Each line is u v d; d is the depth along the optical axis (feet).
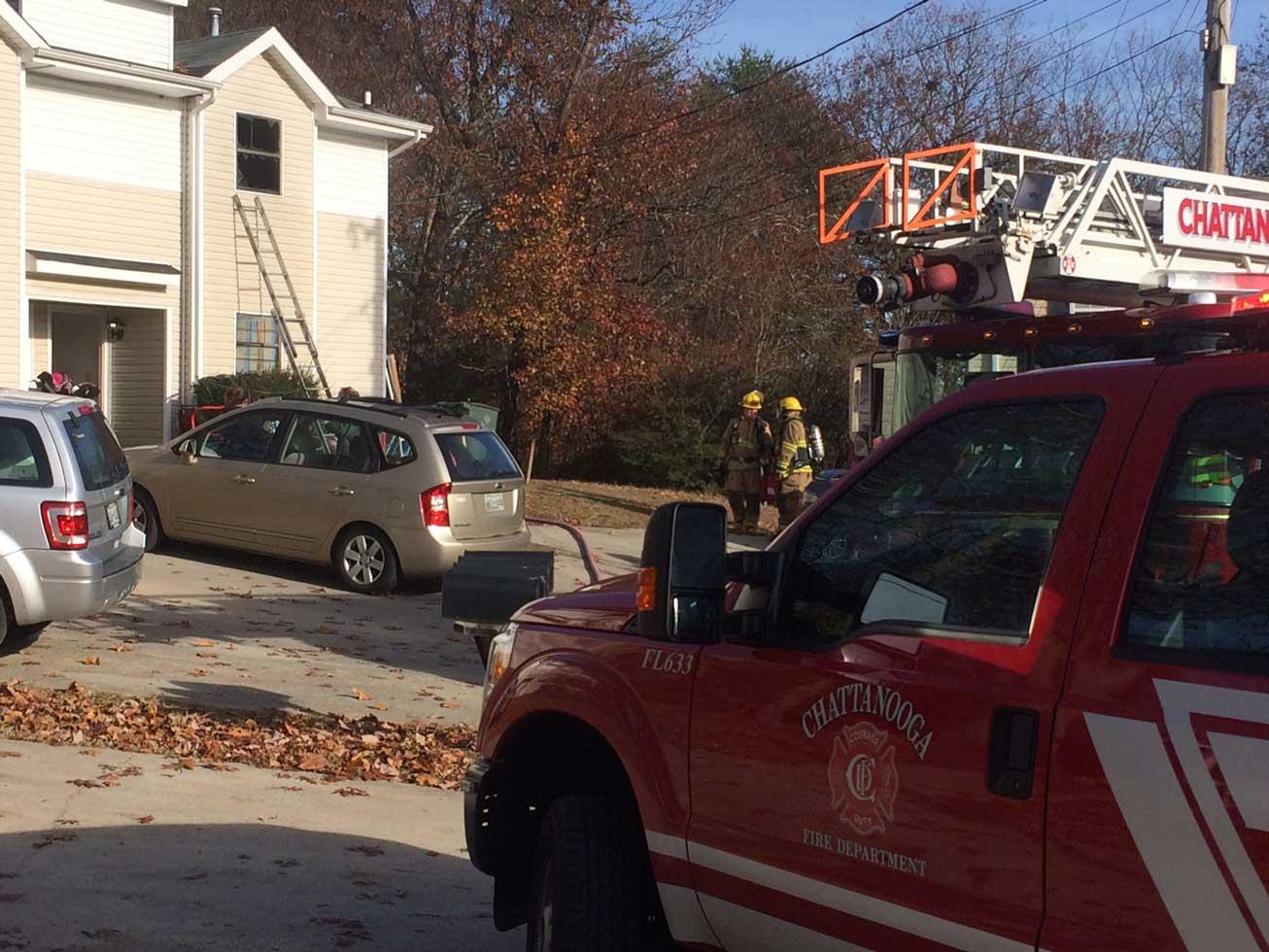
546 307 94.84
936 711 9.96
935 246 33.81
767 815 11.36
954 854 9.75
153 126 73.72
